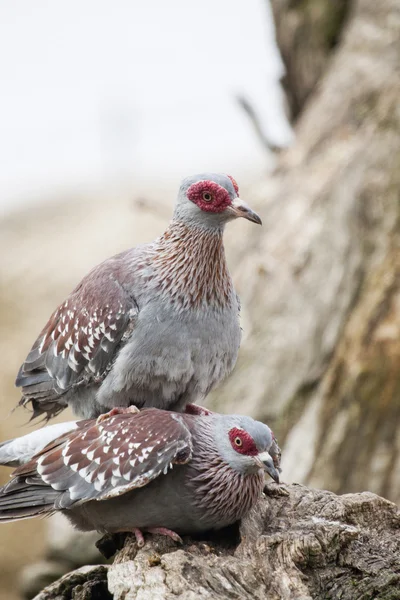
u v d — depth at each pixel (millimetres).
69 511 8195
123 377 8578
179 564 7211
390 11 16453
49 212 28891
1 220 28953
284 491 8250
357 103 15508
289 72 19141
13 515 7816
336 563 7457
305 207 14609
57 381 9109
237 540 7938
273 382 13250
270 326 13672
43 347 9297
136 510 7719
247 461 7637
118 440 7723
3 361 22312
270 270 14078
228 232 15406
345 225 14094
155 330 8461
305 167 15344
